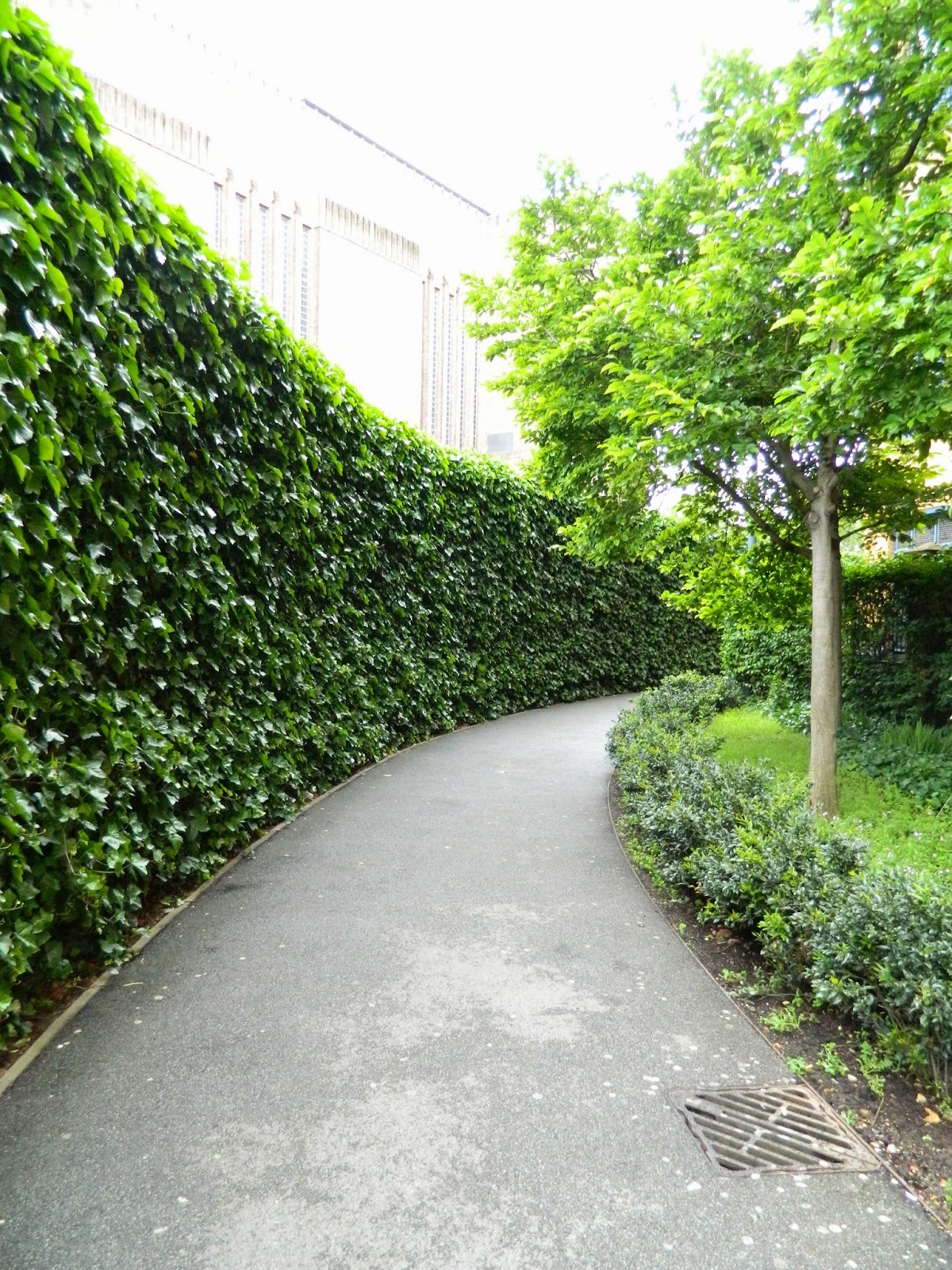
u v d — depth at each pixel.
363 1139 2.55
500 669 13.09
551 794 7.69
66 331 3.28
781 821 4.52
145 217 3.95
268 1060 3.00
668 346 5.76
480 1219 2.23
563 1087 2.89
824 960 3.30
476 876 5.20
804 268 4.43
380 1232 2.17
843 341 4.72
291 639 6.30
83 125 3.19
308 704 6.82
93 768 3.43
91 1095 2.74
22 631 2.99
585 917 4.56
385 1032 3.23
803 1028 3.37
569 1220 2.24
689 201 6.73
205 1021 3.28
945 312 3.85
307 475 6.30
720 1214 2.28
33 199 3.04
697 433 5.91
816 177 5.40
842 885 3.66
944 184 3.99
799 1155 2.55
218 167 17.64
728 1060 3.11
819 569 6.46
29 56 2.91
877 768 7.71
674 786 5.71
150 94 15.84
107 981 3.61
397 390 23.59
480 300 8.02
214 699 5.08
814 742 6.41
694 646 20.83
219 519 5.11
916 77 5.02
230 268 5.03
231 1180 2.34
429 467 10.05
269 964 3.82
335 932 4.24
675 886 4.90
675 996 3.63
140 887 4.36
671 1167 2.47
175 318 4.39
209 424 4.82
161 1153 2.46
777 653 11.98
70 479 3.35
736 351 5.98
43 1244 2.09
